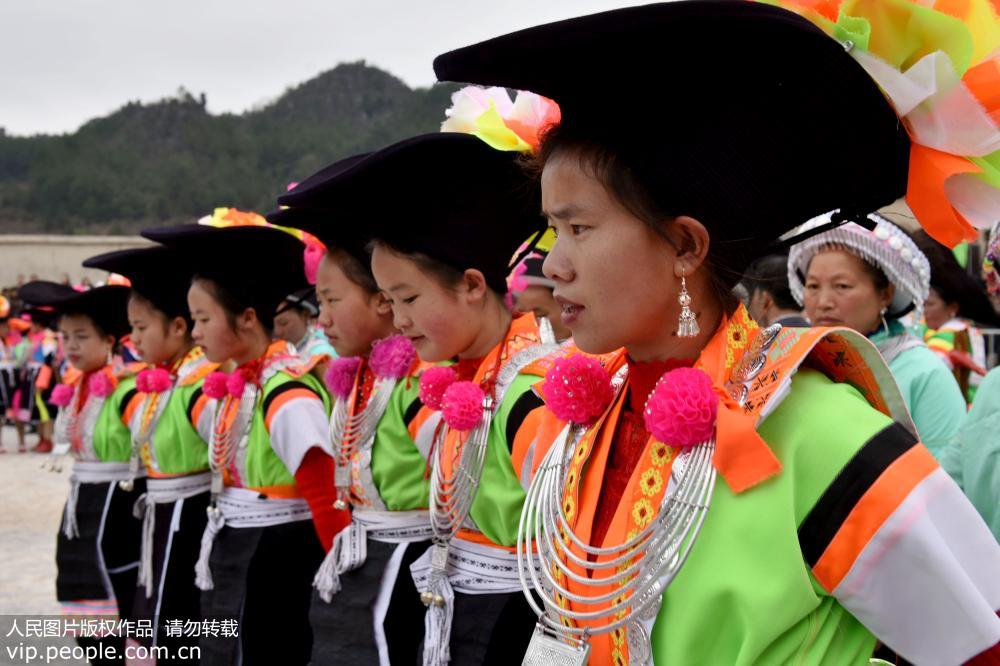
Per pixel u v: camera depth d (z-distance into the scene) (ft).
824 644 4.23
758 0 4.35
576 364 5.07
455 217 7.55
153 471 13.24
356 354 9.43
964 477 7.88
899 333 10.27
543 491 5.08
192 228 11.20
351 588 8.81
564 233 4.47
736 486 4.12
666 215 4.25
